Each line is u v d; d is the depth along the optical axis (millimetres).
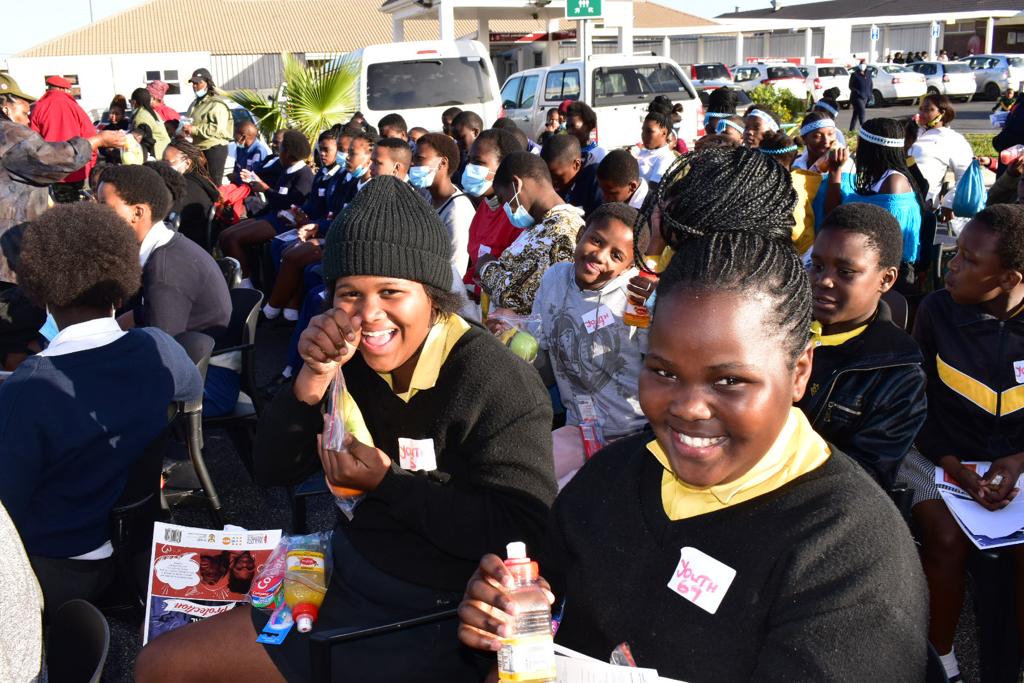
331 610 2123
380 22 38344
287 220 8359
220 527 3842
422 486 1994
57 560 2572
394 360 2045
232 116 13461
